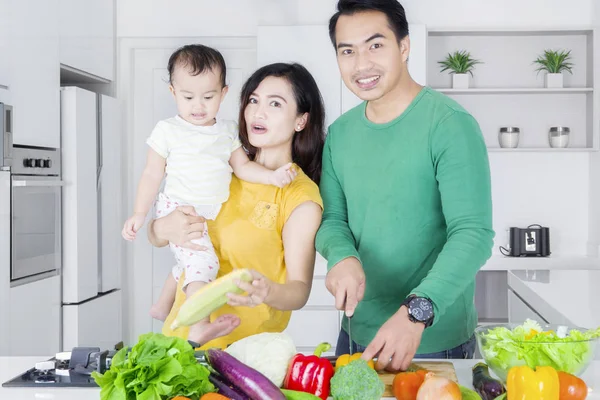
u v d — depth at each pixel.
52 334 3.63
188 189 1.85
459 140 1.66
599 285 2.89
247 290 1.41
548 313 2.46
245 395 1.22
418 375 1.33
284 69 1.76
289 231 1.72
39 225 3.48
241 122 1.83
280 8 4.49
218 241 1.80
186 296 1.78
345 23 1.71
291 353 1.33
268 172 1.75
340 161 1.86
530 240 4.43
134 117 4.66
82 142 3.84
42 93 3.51
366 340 1.88
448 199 1.66
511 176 4.68
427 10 4.48
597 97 4.39
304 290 1.67
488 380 1.33
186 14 4.54
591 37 4.48
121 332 4.43
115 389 1.17
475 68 4.66
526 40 4.63
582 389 1.23
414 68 4.20
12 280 3.24
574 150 4.41
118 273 4.41
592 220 4.57
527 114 4.64
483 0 4.46
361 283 1.59
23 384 1.47
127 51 4.60
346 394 1.20
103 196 4.12
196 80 1.89
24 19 3.33
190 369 1.19
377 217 1.79
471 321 1.89
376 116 1.81
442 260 1.57
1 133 2.94
